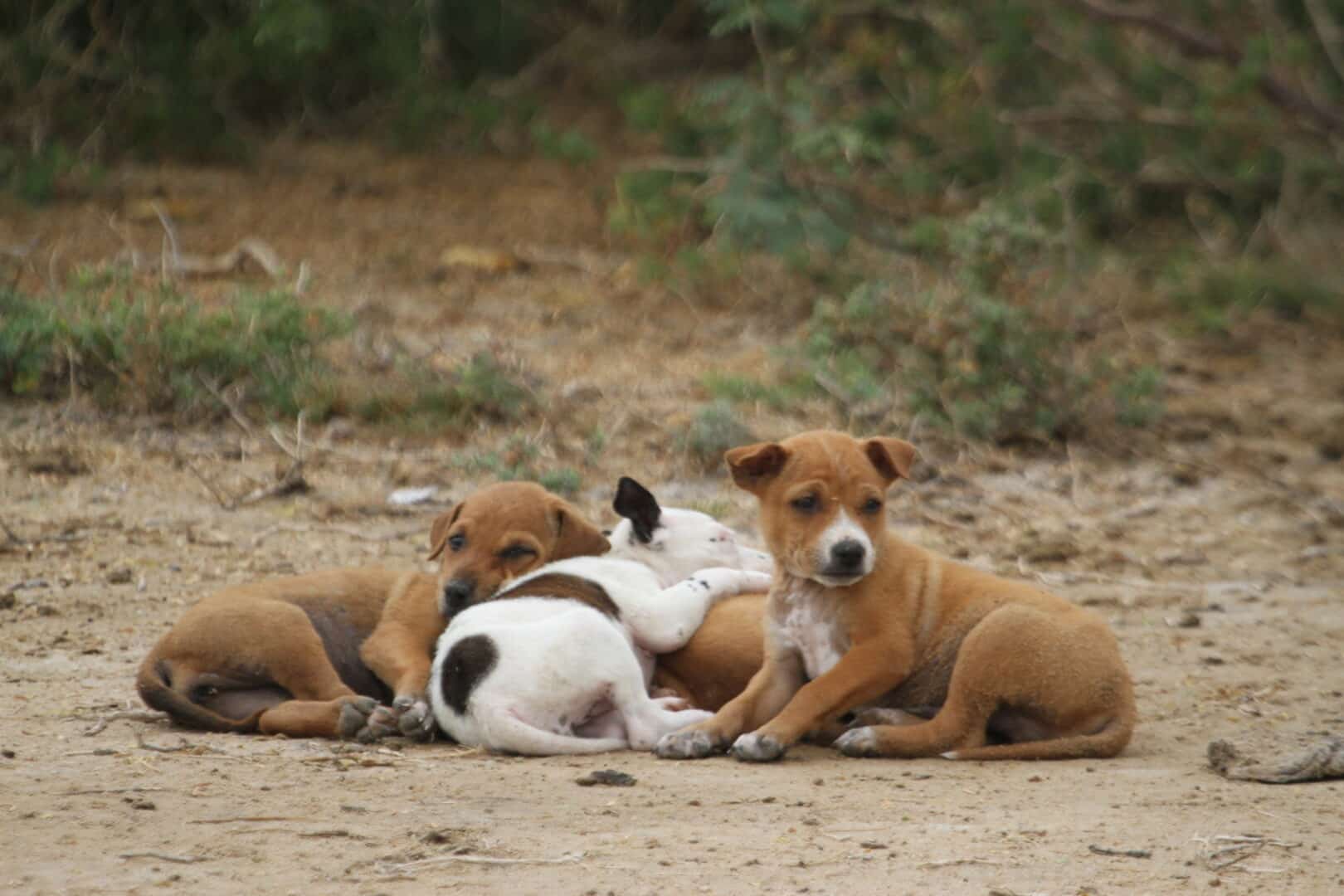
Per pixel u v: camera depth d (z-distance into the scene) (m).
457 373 16.95
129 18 24.17
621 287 20.83
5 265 19.02
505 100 25.95
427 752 8.73
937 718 8.77
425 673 9.34
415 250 21.42
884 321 17.27
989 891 6.51
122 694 9.73
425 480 14.91
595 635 8.84
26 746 8.53
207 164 24.03
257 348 16.56
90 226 21.06
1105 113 23.00
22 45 23.67
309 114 25.19
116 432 15.67
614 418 16.48
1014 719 8.89
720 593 9.88
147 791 7.70
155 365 16.23
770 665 9.13
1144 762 8.64
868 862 6.84
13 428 15.59
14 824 7.18
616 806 7.64
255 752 8.53
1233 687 10.31
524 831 7.21
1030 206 21.06
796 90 21.95
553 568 9.84
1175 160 23.23
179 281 17.94
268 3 23.72
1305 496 15.30
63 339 16.42
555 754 8.68
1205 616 12.16
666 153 23.78
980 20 24.00
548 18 27.22
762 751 8.57
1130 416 16.84
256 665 9.16
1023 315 16.86
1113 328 19.89
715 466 15.41
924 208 21.81
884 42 23.38
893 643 8.86
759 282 20.69
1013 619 8.75
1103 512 14.84
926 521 14.45
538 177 24.41
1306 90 23.23
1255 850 7.04
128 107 23.97
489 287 20.50
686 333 19.47
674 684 9.70
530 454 15.30
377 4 25.41
